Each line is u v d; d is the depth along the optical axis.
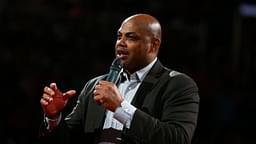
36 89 15.02
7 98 14.69
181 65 17.02
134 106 5.43
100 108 5.61
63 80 15.51
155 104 5.41
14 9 17.33
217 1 18.31
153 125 5.06
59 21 17.27
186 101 5.42
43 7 17.59
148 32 5.55
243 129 15.48
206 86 16.03
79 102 5.89
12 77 15.48
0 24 16.78
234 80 16.77
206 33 17.98
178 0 18.55
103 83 5.12
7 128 13.98
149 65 5.66
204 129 15.20
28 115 14.30
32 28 16.89
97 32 17.17
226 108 15.48
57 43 16.64
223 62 17.27
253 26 17.88
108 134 5.42
